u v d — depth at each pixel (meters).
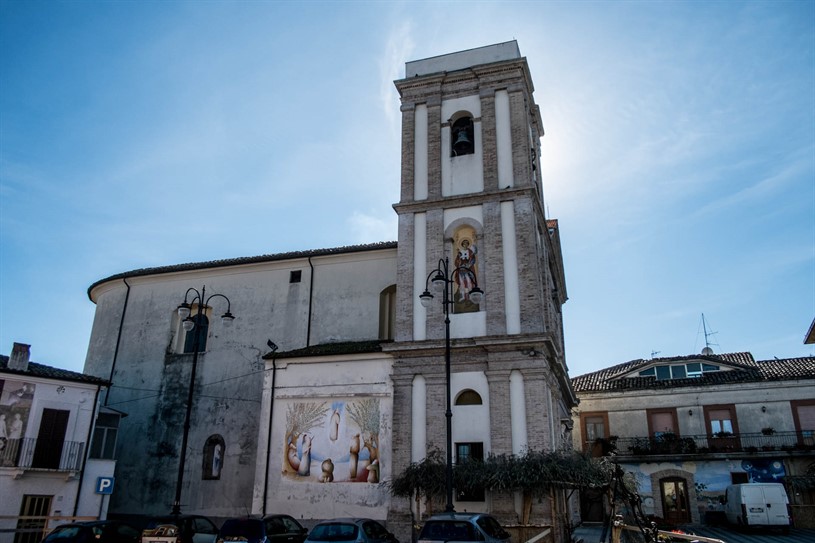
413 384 25.52
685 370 44.62
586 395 44.28
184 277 34.94
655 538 18.31
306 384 26.95
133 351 34.44
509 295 25.86
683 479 39.69
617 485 20.70
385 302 31.56
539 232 29.17
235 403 31.31
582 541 24.42
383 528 19.97
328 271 32.34
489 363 24.77
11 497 24.83
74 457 26.59
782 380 40.16
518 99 28.81
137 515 30.86
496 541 16.75
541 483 21.33
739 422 40.41
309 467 25.72
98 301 37.97
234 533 18.80
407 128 30.06
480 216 27.48
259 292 33.12
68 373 28.33
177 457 31.36
